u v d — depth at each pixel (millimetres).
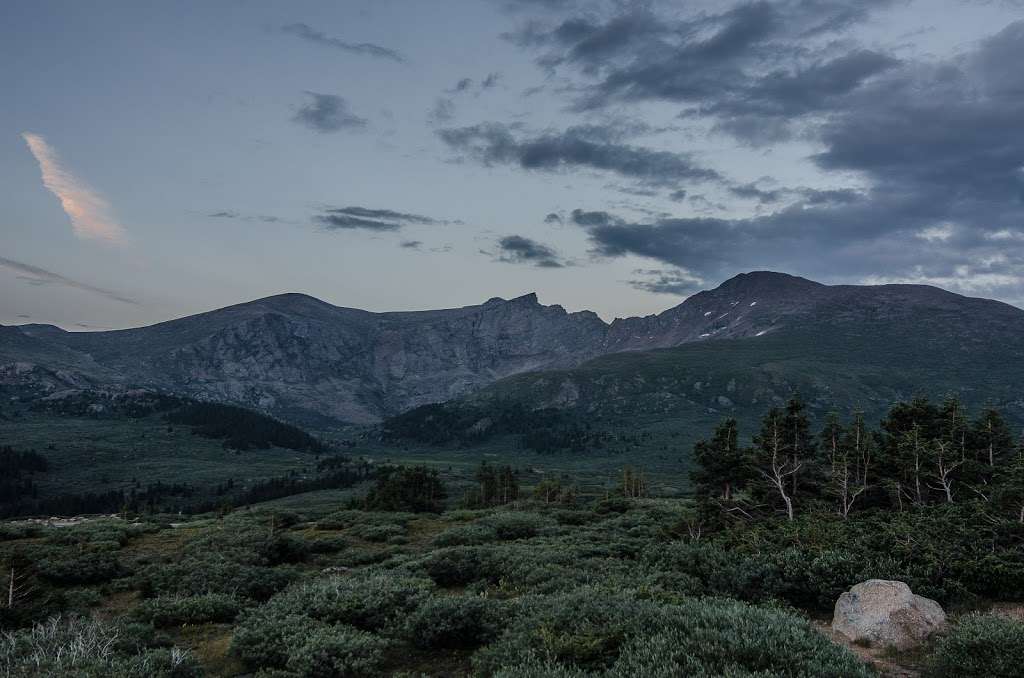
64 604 20516
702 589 18000
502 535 37156
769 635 10250
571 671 9828
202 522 51219
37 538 39500
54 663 10758
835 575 16875
